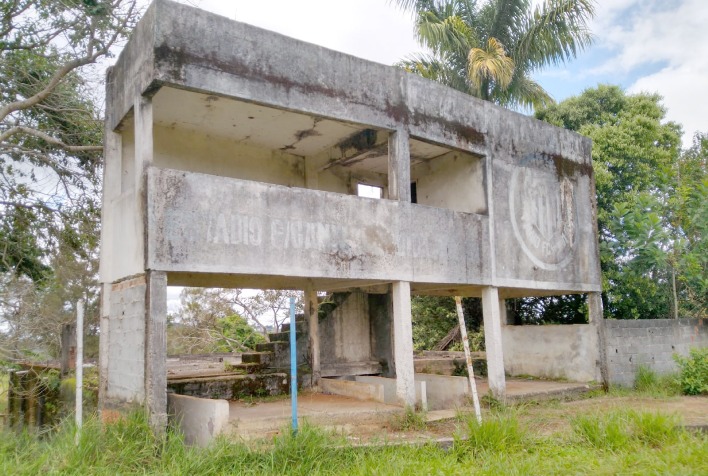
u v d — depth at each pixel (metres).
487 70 15.30
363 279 8.89
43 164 12.64
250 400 9.82
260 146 11.05
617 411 7.94
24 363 12.73
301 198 8.26
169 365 13.70
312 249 8.25
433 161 11.83
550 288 11.80
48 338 11.42
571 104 17.73
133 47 8.08
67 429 6.76
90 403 9.30
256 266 7.69
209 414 7.24
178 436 6.49
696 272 13.68
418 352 17.03
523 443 7.09
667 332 13.85
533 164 11.89
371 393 9.69
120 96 8.61
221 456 6.23
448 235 10.00
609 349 12.73
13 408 12.15
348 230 8.69
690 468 5.84
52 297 12.45
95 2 10.10
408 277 9.30
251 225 7.73
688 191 14.30
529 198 11.67
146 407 6.90
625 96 17.59
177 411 8.07
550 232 12.04
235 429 7.19
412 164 12.19
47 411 11.08
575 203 12.83
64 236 12.99
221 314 20.36
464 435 7.52
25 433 6.96
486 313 10.62
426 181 11.94
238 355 17.25
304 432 6.60
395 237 9.22
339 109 8.75
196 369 12.34
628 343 13.08
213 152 10.46
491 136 11.05
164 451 6.29
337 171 12.17
